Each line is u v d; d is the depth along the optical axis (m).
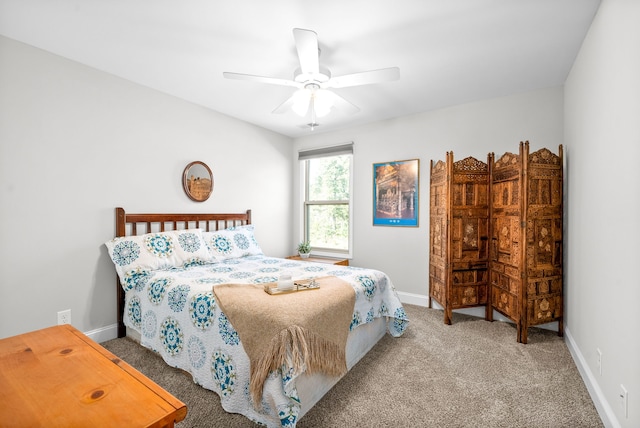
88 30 1.86
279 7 1.64
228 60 2.23
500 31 1.86
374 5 1.62
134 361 2.04
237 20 1.76
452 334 2.59
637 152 1.22
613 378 1.42
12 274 1.96
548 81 2.59
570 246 2.33
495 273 2.84
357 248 3.89
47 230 2.11
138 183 2.64
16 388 0.80
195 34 1.90
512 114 2.88
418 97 2.96
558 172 2.48
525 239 2.41
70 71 2.22
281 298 1.72
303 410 1.51
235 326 1.55
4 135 1.92
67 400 0.76
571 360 2.11
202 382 1.71
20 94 1.98
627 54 1.32
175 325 1.90
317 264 2.87
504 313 2.69
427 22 1.77
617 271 1.40
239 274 2.37
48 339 1.11
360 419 1.51
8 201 1.94
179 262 2.57
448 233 2.83
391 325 2.53
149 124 2.71
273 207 4.11
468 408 1.59
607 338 1.51
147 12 1.69
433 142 3.31
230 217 3.47
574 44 2.01
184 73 2.45
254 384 1.38
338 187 4.17
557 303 2.48
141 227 2.67
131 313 2.29
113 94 2.47
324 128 4.00
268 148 4.03
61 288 2.18
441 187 3.00
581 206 2.03
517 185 2.51
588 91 1.88
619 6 1.39
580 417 1.53
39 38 1.95
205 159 3.21
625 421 1.29
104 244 2.40
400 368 2.01
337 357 1.70
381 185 3.68
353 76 1.86
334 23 1.78
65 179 2.20
